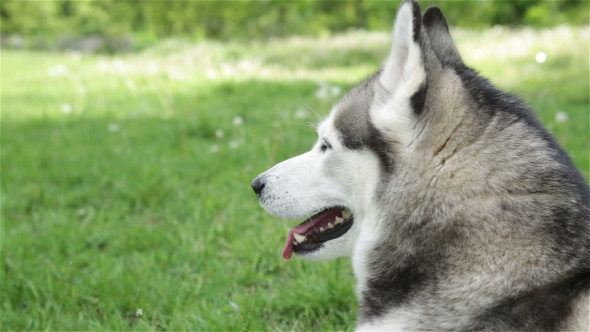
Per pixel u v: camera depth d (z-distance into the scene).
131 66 14.41
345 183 3.00
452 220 2.55
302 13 24.22
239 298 3.92
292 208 3.18
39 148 7.46
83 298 3.99
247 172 6.33
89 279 4.16
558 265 2.40
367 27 24.25
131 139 7.88
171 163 6.72
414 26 2.57
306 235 3.31
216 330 3.61
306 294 3.90
